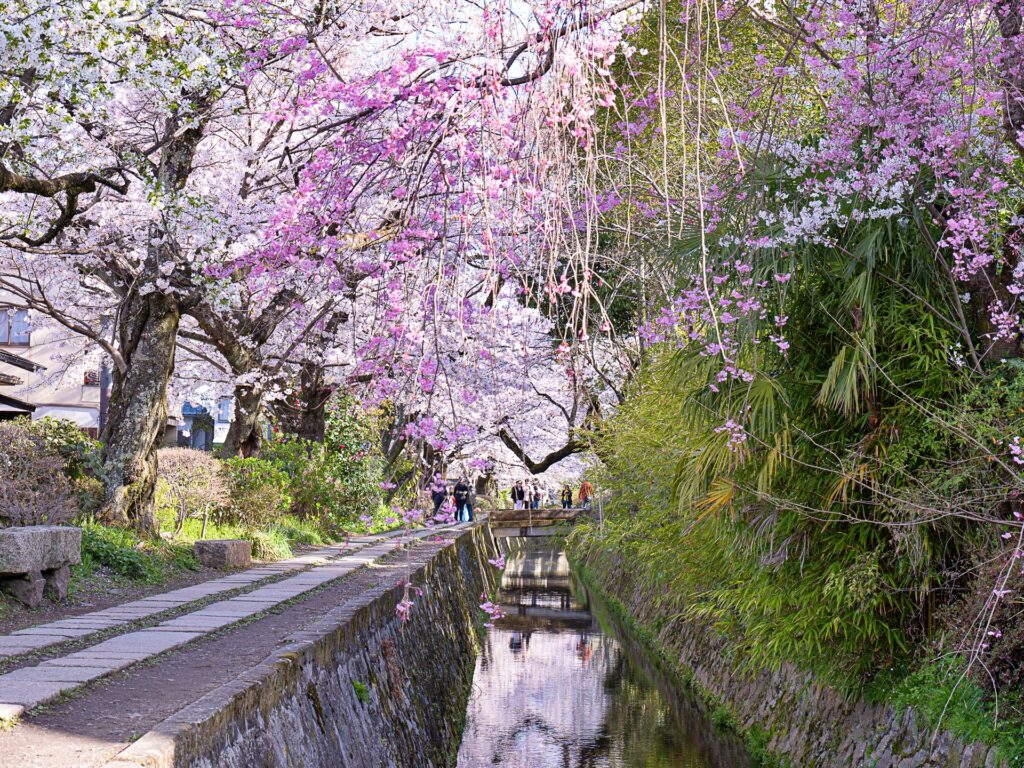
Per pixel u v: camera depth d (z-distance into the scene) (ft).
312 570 41.39
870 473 21.91
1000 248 20.92
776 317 20.84
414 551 54.44
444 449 21.22
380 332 19.42
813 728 28.76
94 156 34.94
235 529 48.49
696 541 33.06
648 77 22.36
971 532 21.22
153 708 14.97
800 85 22.65
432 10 22.59
